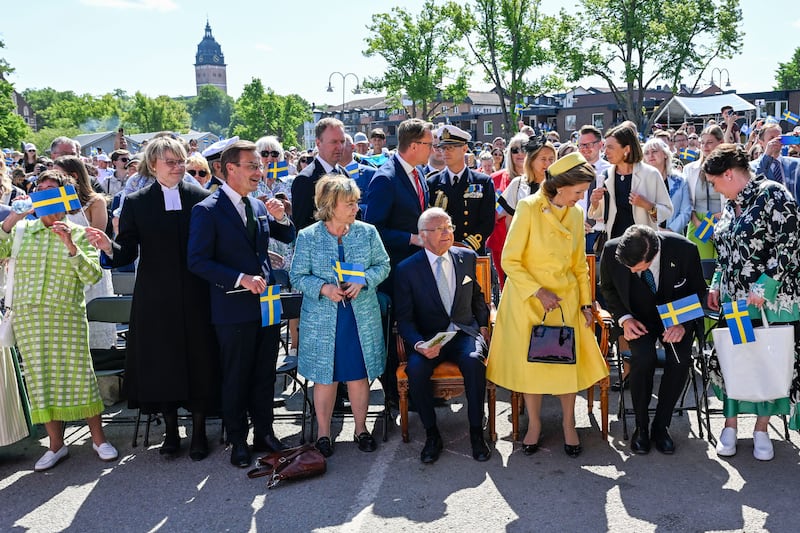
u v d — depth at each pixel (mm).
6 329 4133
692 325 4246
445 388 4332
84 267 4215
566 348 4047
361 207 5344
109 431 4828
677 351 4148
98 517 3625
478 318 4660
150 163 4160
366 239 4402
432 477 3982
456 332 4207
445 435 4602
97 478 4086
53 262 4180
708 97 26938
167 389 4145
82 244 4277
